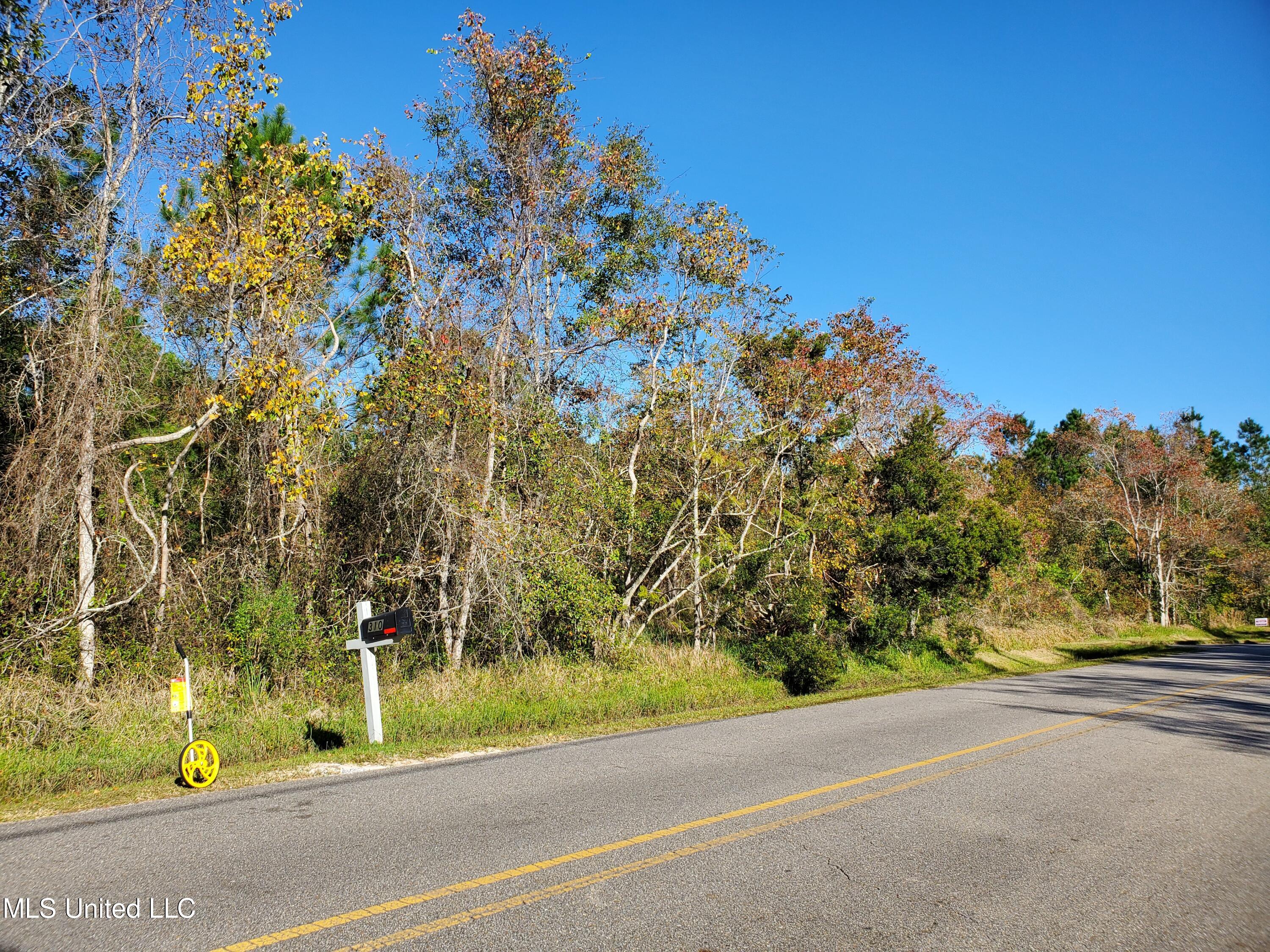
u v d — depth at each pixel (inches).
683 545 866.1
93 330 496.1
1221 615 2014.0
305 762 374.9
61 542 486.6
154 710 427.8
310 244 610.5
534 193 729.0
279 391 555.8
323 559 621.0
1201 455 2076.8
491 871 219.0
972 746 416.2
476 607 689.6
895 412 1221.1
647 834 255.6
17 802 306.5
